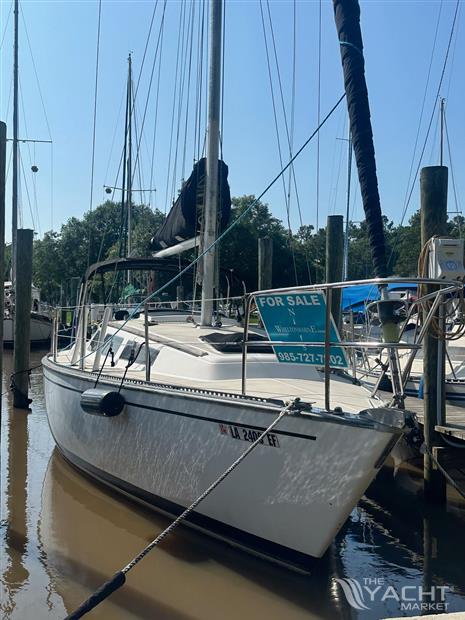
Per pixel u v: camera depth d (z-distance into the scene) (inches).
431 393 239.3
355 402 166.9
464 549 195.3
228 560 175.2
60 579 165.5
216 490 171.6
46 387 285.3
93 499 229.5
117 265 291.6
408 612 152.7
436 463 192.5
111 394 200.5
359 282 146.5
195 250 311.9
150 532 197.2
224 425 168.1
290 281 1114.1
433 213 242.2
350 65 169.6
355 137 168.6
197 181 267.3
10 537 193.8
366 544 198.8
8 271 1052.5
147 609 149.9
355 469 143.2
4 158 255.3
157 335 246.5
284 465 154.9
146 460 195.6
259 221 1176.2
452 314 195.5
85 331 252.5
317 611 151.3
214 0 258.4
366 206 165.6
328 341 151.3
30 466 273.1
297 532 155.9
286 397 170.2
